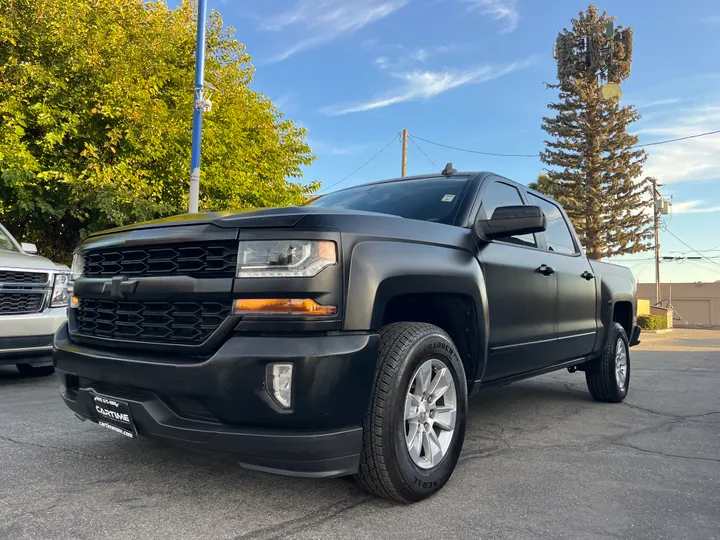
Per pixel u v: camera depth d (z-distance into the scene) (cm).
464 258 320
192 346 245
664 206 3591
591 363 546
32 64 1017
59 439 370
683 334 2802
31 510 256
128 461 328
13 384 586
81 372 283
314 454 232
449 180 395
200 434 238
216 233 250
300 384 229
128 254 283
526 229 326
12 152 945
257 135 1502
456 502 278
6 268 538
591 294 501
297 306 234
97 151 1061
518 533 244
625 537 244
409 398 270
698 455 373
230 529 240
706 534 249
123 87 1041
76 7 1048
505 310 357
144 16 1192
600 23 3303
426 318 315
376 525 247
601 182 3256
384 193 407
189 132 1180
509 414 495
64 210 1025
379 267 257
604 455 369
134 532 235
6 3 1005
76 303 316
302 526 244
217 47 1404
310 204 444
